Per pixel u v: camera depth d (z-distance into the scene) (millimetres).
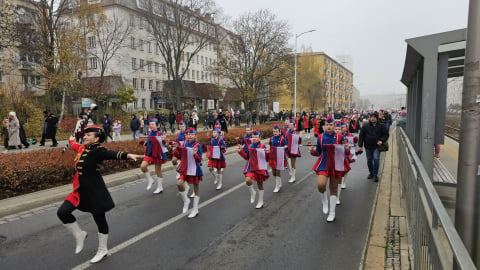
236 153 14891
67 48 23891
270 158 7684
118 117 28297
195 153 5895
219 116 17344
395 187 8094
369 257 4238
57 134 21797
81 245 4344
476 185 2730
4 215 6086
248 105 33594
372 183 8773
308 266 4086
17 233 5258
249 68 31625
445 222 2082
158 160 7719
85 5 27219
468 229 2766
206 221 5758
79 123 8172
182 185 6082
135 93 44281
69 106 30250
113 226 5492
